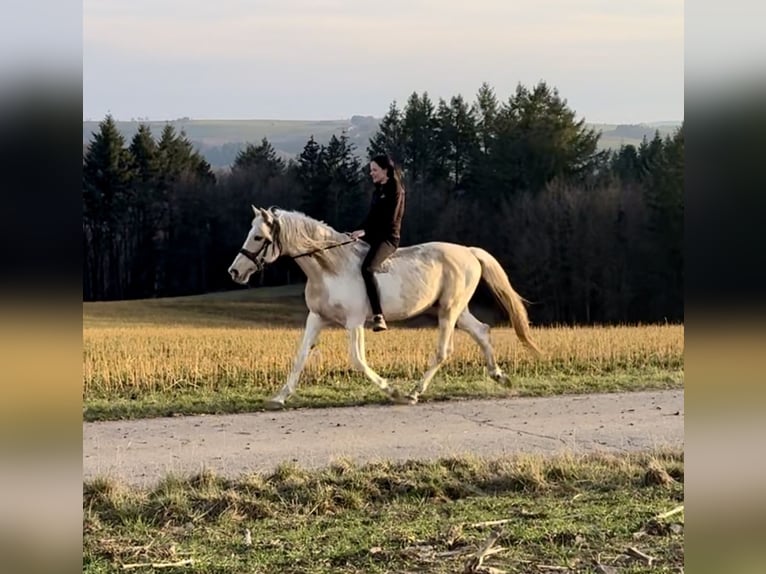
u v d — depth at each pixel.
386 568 6.03
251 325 50.56
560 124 59.59
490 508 7.50
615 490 8.05
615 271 51.84
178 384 15.08
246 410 12.27
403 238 58.09
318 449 9.57
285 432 10.61
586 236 52.16
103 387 14.41
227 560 6.21
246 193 60.66
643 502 7.61
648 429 10.91
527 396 13.59
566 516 7.18
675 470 8.58
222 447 9.70
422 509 7.50
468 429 10.84
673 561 6.12
